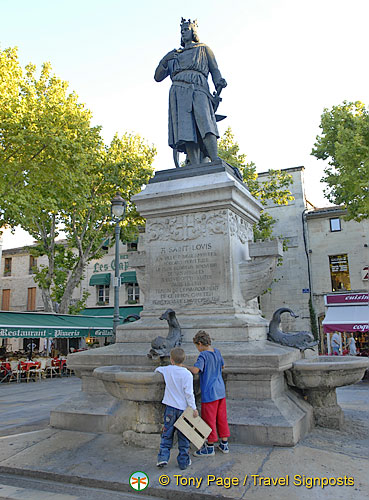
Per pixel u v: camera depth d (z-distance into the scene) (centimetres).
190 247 662
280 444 463
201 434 409
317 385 549
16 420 743
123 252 3155
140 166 2331
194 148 777
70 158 1639
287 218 2742
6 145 1524
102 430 545
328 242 2638
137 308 3020
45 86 2014
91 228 2373
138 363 579
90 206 2070
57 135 1572
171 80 806
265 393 505
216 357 459
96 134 2122
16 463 449
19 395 1272
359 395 982
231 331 587
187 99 768
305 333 635
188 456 416
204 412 441
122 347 634
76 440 514
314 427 557
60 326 1920
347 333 2294
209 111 767
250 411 495
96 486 399
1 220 1627
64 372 2109
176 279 660
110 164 2214
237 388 517
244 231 716
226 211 653
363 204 1700
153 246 688
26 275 3519
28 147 1512
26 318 1905
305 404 561
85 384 607
